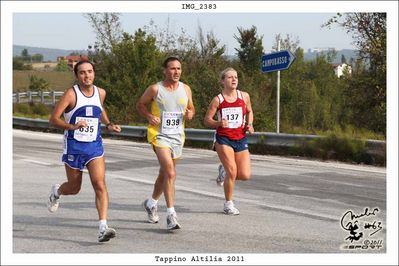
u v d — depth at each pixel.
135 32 51.25
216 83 41.06
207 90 41.34
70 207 16.39
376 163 25.06
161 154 13.87
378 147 25.09
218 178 16.31
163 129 13.99
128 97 48.53
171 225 13.63
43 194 18.11
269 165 24.95
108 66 51.16
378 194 18.36
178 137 14.13
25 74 102.19
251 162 25.95
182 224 14.51
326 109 43.75
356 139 26.12
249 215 15.45
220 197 17.73
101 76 51.22
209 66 48.91
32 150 30.09
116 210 16.00
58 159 26.36
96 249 12.48
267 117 37.28
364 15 36.50
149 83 48.75
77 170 13.29
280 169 23.72
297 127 37.84
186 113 14.26
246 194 18.25
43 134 41.97
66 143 13.10
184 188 19.12
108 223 14.62
